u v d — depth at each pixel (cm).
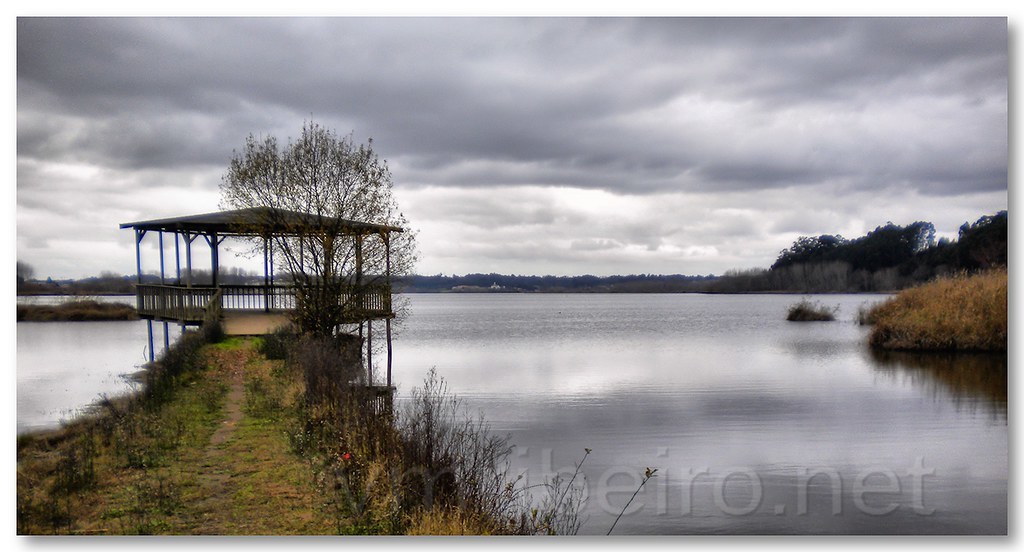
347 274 2092
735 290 18812
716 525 1302
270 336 2117
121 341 4025
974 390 2811
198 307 2300
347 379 1520
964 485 1589
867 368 3478
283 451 1105
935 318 3772
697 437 2012
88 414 1392
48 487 904
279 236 2120
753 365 3797
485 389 2869
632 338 6162
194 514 835
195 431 1216
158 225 2284
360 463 974
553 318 11075
